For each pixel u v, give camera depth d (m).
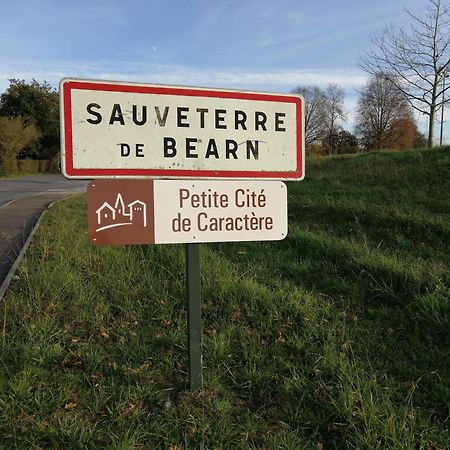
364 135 47.66
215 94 3.14
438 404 3.20
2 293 5.16
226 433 2.80
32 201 17.52
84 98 2.89
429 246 6.94
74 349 3.90
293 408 3.11
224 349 3.84
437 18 19.92
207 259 6.29
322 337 4.17
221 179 3.16
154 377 3.46
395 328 4.44
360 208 8.82
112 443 2.69
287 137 3.32
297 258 6.62
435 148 14.32
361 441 2.70
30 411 2.97
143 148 3.00
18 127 43.28
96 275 5.84
